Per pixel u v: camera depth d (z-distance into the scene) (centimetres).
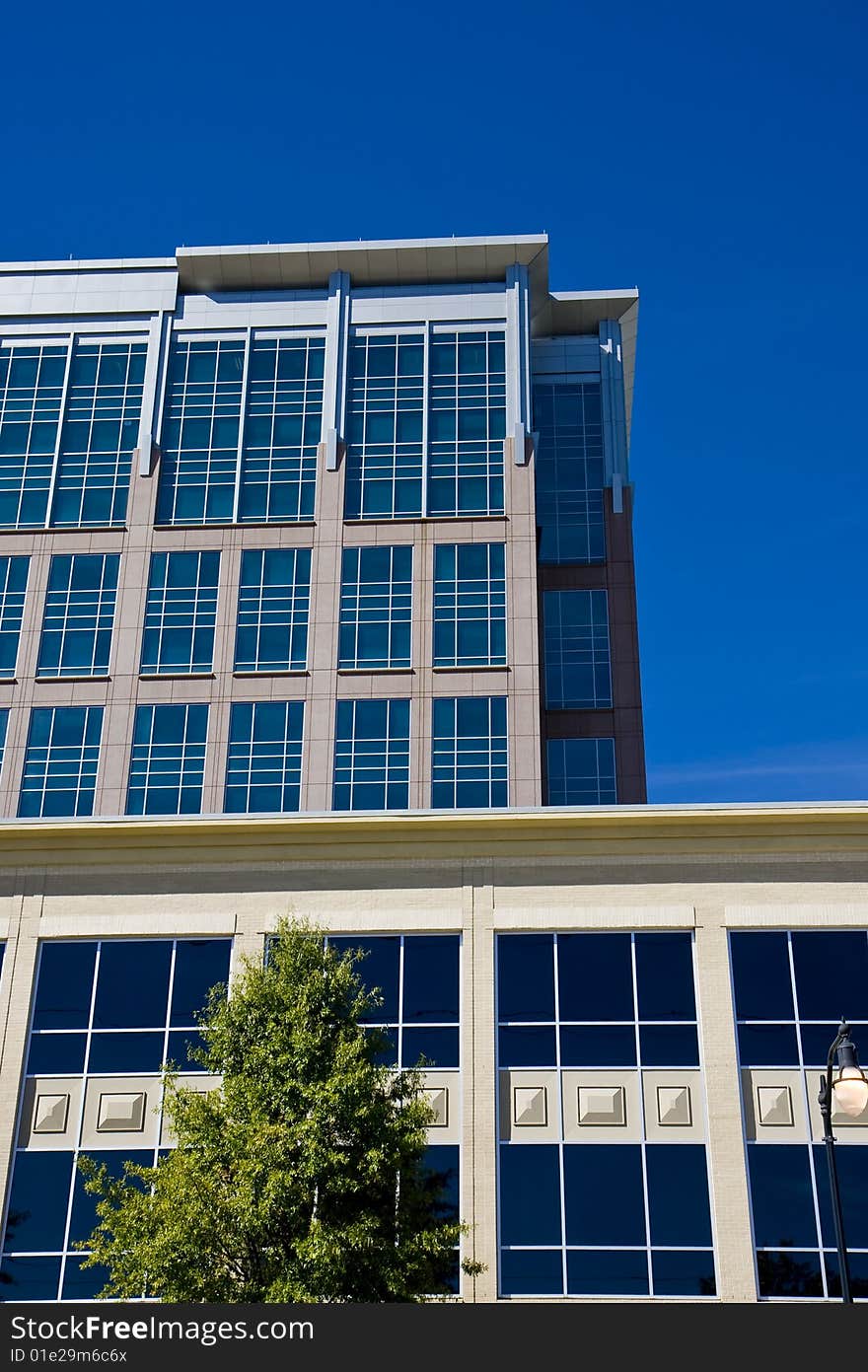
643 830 2959
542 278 5978
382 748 5088
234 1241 2264
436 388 5662
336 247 5778
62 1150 2783
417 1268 2297
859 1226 2612
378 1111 2336
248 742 5109
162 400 5669
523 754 5056
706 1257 2606
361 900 2950
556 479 5900
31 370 5772
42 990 2919
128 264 5906
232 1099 2353
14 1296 2650
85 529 5481
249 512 5491
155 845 3025
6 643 5316
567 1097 2756
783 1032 2781
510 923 2900
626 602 5684
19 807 5050
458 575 5347
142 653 5272
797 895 2888
